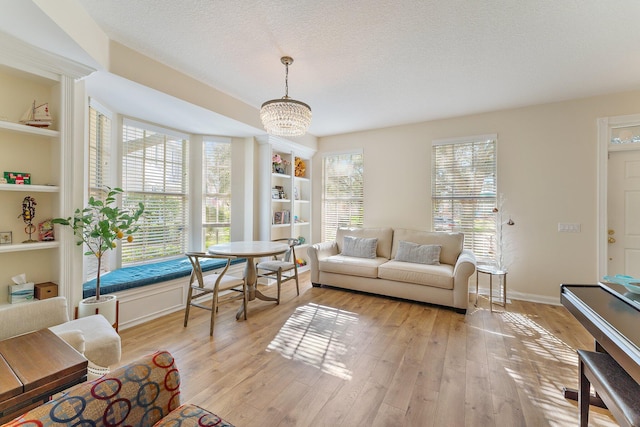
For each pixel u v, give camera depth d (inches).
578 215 133.9
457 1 71.7
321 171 208.5
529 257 143.4
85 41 77.2
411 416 62.7
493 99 135.8
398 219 178.7
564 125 136.6
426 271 132.5
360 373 79.0
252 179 171.3
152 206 144.6
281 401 67.2
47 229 85.0
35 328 57.3
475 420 61.6
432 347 94.0
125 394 33.6
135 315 110.3
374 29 83.5
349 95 132.3
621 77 113.1
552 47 92.1
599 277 129.2
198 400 67.3
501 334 104.2
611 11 75.0
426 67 105.9
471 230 157.5
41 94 85.6
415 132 173.2
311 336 101.7
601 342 52.4
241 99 140.9
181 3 73.7
